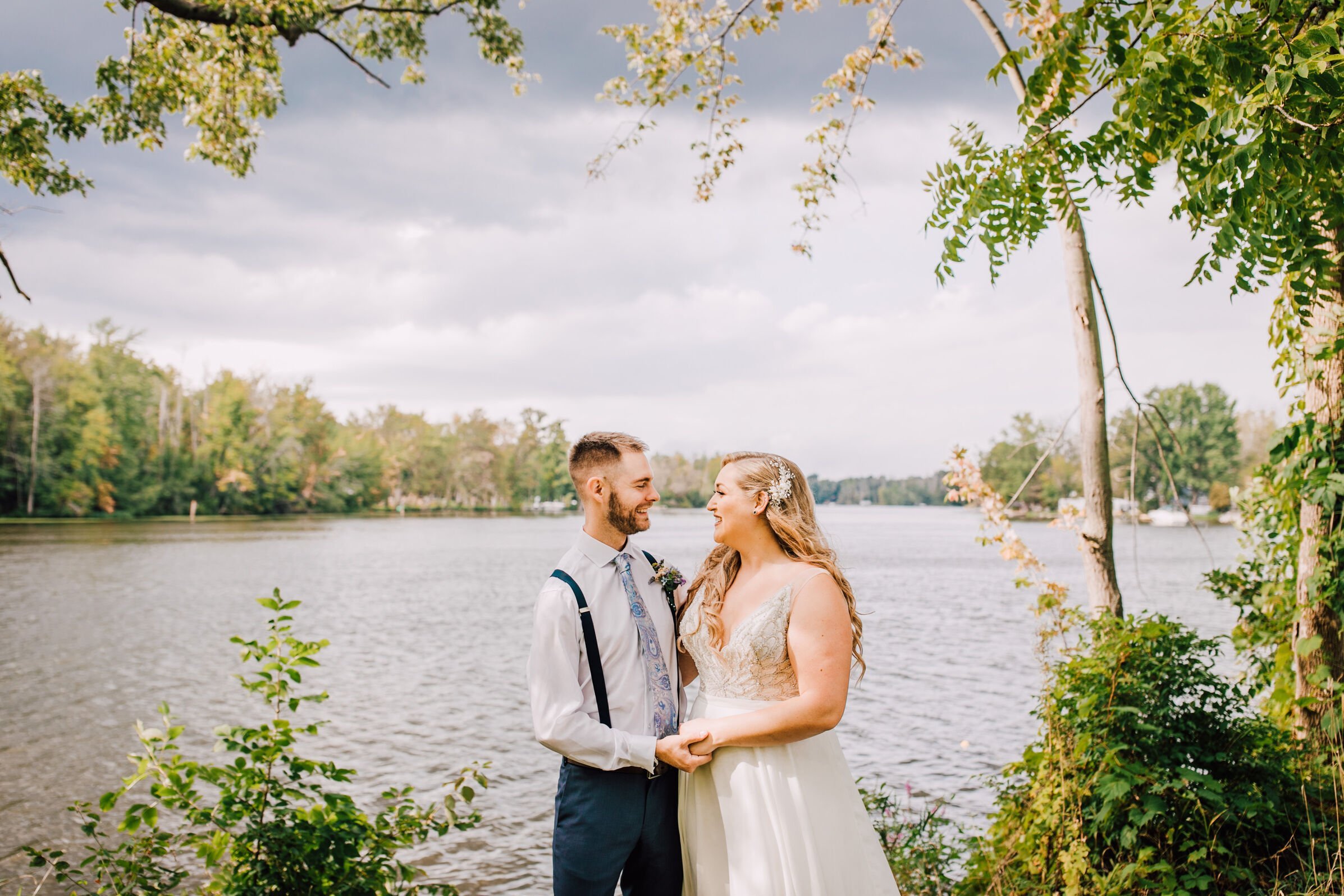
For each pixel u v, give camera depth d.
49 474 63.25
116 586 23.83
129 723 9.45
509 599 22.19
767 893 2.36
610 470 2.55
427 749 8.45
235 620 17.58
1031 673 12.11
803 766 2.49
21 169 5.95
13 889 5.15
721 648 2.56
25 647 14.20
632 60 5.65
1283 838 3.05
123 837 6.04
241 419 83.81
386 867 3.32
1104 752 3.16
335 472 99.75
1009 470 67.00
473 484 121.69
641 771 2.48
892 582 25.97
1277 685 4.34
